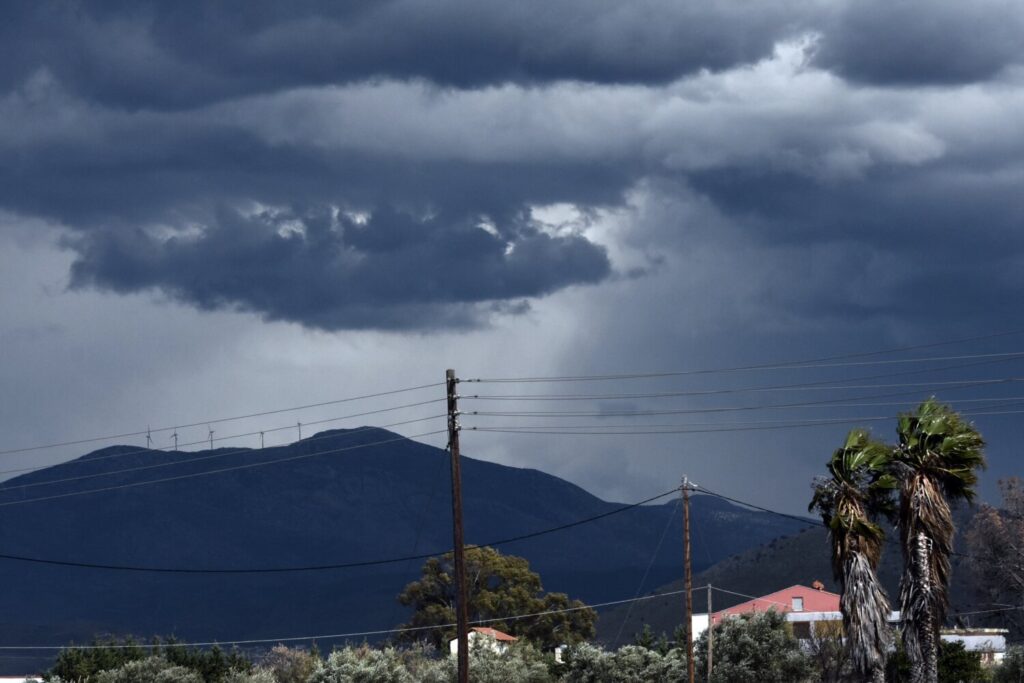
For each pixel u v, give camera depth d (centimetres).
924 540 13112
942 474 13350
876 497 13650
